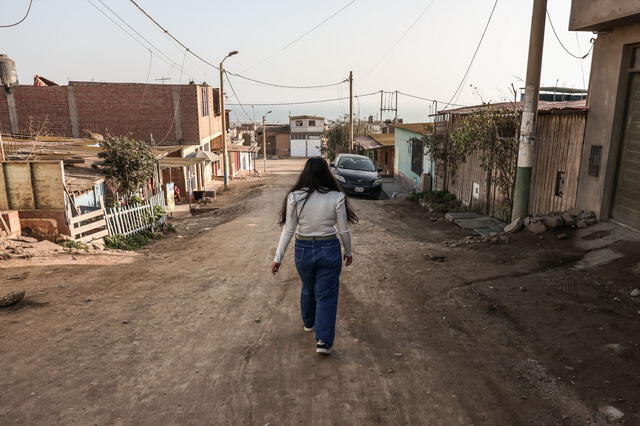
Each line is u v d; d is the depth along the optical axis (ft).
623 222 24.00
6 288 18.56
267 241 34.09
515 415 9.75
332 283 12.26
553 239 24.59
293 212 12.00
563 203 28.55
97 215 34.53
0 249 24.93
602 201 25.03
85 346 13.00
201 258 28.02
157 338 13.83
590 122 25.88
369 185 60.90
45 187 30.07
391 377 11.43
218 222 53.26
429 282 19.48
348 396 10.57
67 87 85.76
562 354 12.32
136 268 23.90
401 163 86.02
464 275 20.04
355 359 12.44
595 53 25.35
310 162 12.09
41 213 30.25
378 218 44.42
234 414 9.82
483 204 41.14
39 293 17.94
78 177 40.63
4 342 13.07
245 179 120.78
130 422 9.39
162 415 9.70
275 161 222.69
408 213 47.42
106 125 87.97
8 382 10.80
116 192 47.50
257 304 17.38
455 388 10.88
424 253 25.61
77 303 16.88
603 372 11.25
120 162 47.34
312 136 260.62
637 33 22.20
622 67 23.45
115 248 33.68
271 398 10.47
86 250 28.53
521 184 28.37
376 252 27.09
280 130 269.03
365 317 15.71
